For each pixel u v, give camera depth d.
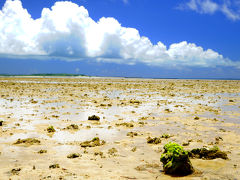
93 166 7.80
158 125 14.75
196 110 20.64
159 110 20.61
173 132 12.93
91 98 28.73
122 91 40.16
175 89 47.00
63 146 10.19
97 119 16.19
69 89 41.78
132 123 15.28
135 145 10.46
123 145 10.44
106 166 7.83
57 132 12.59
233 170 7.32
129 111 20.02
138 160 8.52
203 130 13.41
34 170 7.30
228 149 9.72
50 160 8.34
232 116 17.86
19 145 10.12
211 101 27.30
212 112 19.67
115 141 11.09
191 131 13.15
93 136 11.98
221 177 6.82
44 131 12.73
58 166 7.65
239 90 46.16
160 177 6.96
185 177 6.91
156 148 10.02
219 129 13.63
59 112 18.80
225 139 11.41
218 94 36.91
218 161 8.10
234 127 14.15
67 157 8.70
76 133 12.48
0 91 34.91
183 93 38.06
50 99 26.86
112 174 7.11
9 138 11.21
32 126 13.81
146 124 15.01
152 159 8.63
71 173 7.11
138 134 12.44
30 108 20.28
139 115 18.25
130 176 6.99
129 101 26.48
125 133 12.67
